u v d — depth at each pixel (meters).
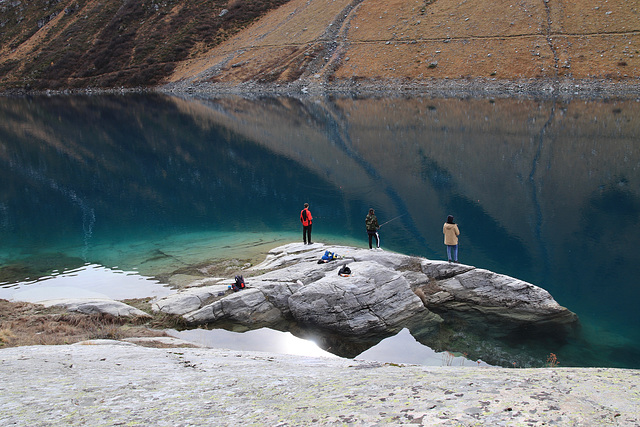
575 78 76.69
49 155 50.66
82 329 13.66
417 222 26.27
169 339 12.89
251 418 4.72
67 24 145.25
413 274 17.80
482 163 38.22
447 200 29.72
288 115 69.62
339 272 16.16
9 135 62.62
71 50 133.62
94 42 134.38
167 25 133.50
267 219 28.50
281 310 15.86
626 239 21.80
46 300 16.45
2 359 8.01
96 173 42.78
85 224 28.67
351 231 25.48
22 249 24.16
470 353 13.34
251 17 133.50
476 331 14.59
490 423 4.23
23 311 14.89
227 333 14.55
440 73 88.00
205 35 128.88
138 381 6.39
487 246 21.83
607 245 21.23
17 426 4.62
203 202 32.94
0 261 22.34
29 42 143.50
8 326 13.38
